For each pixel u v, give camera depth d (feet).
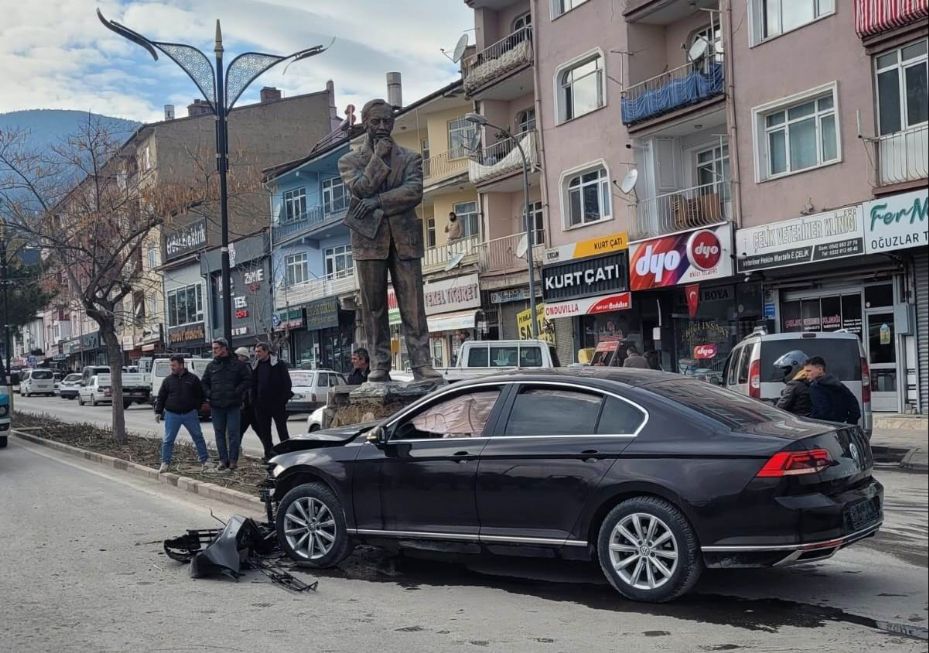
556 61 89.61
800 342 41.78
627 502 19.61
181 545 25.39
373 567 24.12
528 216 82.84
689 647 16.49
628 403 20.27
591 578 22.24
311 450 24.49
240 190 77.05
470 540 21.50
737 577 21.65
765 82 67.26
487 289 101.81
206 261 161.99
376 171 34.81
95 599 21.01
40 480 44.24
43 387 190.19
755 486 18.20
